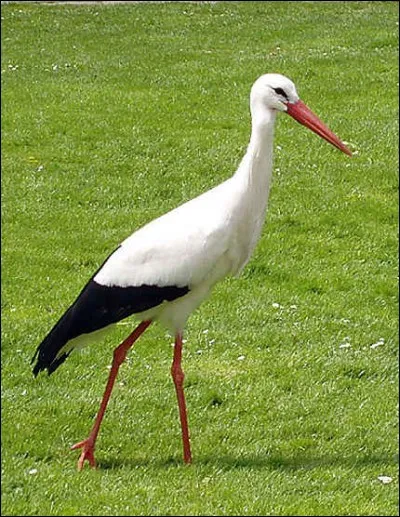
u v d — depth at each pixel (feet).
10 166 56.18
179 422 32.04
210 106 66.95
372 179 54.75
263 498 27.12
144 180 54.44
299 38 84.17
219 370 35.53
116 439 30.71
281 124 63.16
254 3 98.37
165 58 78.43
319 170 55.83
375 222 49.55
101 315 28.68
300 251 45.88
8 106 66.39
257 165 28.53
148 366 35.73
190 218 28.58
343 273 43.83
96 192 52.70
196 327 38.60
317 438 31.17
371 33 85.15
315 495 27.50
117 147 59.21
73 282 42.60
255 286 42.42
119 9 96.17
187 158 57.67
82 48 81.66
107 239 47.09
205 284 28.86
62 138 60.64
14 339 37.19
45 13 94.58
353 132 61.98
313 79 72.64
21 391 33.60
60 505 26.66
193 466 28.89
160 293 28.40
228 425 31.86
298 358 36.32
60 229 48.19
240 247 29.01
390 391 34.35
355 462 29.73
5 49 80.94
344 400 33.60
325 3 98.32
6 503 26.78
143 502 26.78
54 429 31.19
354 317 39.88
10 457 29.40
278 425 31.89
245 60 77.41
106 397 29.01
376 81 72.33
